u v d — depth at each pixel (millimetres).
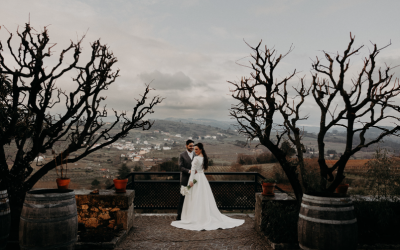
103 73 4391
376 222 4195
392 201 4176
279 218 4266
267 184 4914
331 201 3113
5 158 4070
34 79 3918
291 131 4359
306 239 3188
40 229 3051
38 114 4043
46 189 3379
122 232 4719
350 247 3061
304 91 4320
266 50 4137
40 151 4262
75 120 4465
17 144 4180
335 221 3047
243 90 4414
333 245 3023
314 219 3135
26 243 3064
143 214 6406
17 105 3920
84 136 4398
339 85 3725
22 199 4121
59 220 3135
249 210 6844
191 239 4684
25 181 4164
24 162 4109
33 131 4070
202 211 5555
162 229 5258
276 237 4230
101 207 4879
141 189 6594
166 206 6574
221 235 4898
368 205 4227
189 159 5992
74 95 4219
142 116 4684
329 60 3820
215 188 6594
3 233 3104
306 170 4262
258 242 4527
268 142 4312
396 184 4078
